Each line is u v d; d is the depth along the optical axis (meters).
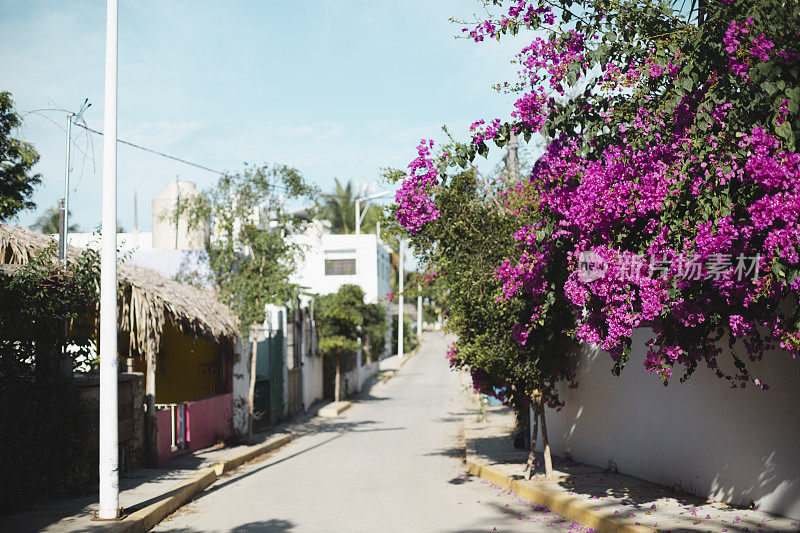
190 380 18.03
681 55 6.32
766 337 6.89
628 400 10.77
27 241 10.68
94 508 8.69
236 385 18.48
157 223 19.95
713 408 8.43
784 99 5.58
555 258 7.91
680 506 8.07
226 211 18.09
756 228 5.55
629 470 10.77
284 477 12.82
